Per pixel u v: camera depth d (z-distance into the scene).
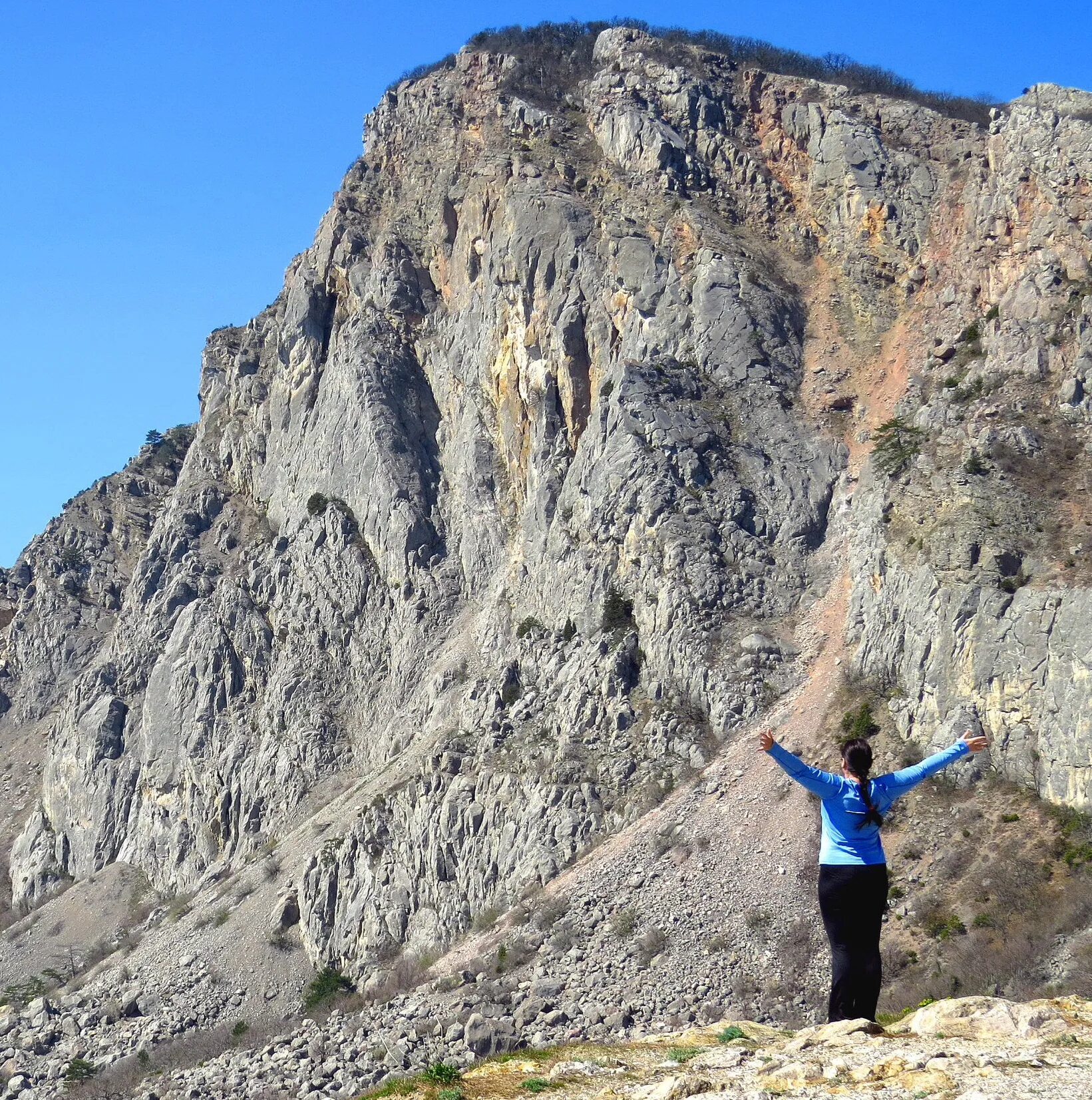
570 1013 53.56
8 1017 77.19
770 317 85.00
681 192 93.81
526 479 90.94
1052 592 57.16
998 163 82.06
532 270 92.31
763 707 67.19
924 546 63.28
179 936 80.75
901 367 80.94
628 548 76.94
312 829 83.44
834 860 18.14
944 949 49.81
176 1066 65.38
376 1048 55.91
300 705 95.25
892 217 89.75
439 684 85.69
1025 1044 16.86
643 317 87.06
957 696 58.97
